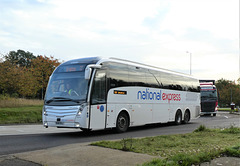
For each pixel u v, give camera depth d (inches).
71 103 485.4
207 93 1352.1
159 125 786.2
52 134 533.0
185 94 834.8
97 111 501.7
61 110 489.7
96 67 504.1
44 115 507.8
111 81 542.0
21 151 332.8
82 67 511.8
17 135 500.4
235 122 870.4
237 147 300.2
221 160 257.6
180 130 618.2
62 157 266.2
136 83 617.3
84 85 492.1
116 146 311.3
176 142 360.2
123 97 572.4
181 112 806.5
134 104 605.9
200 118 1149.1
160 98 707.4
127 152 281.9
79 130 642.2
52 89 516.4
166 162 230.5
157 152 292.5
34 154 285.3
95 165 237.1
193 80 898.7
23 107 1031.6
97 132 577.0
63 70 527.2
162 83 722.2
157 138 398.0
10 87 1483.8
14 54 2810.0
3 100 1061.1
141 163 239.0
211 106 1334.9
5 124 786.8
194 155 259.3
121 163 240.1
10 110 930.7
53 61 1855.3
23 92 1568.7
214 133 465.7
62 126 486.3
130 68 604.7
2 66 1469.0
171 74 772.0
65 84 507.5
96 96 502.0
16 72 1502.2
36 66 1862.7
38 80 1835.6
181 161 239.9
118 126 558.6
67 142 412.8
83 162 246.8
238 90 3356.3
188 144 349.7
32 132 573.3
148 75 667.4
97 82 506.9
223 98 3408.0
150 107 664.4
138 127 725.3
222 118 1130.0
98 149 294.8
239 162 250.5
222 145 342.0
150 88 668.7
